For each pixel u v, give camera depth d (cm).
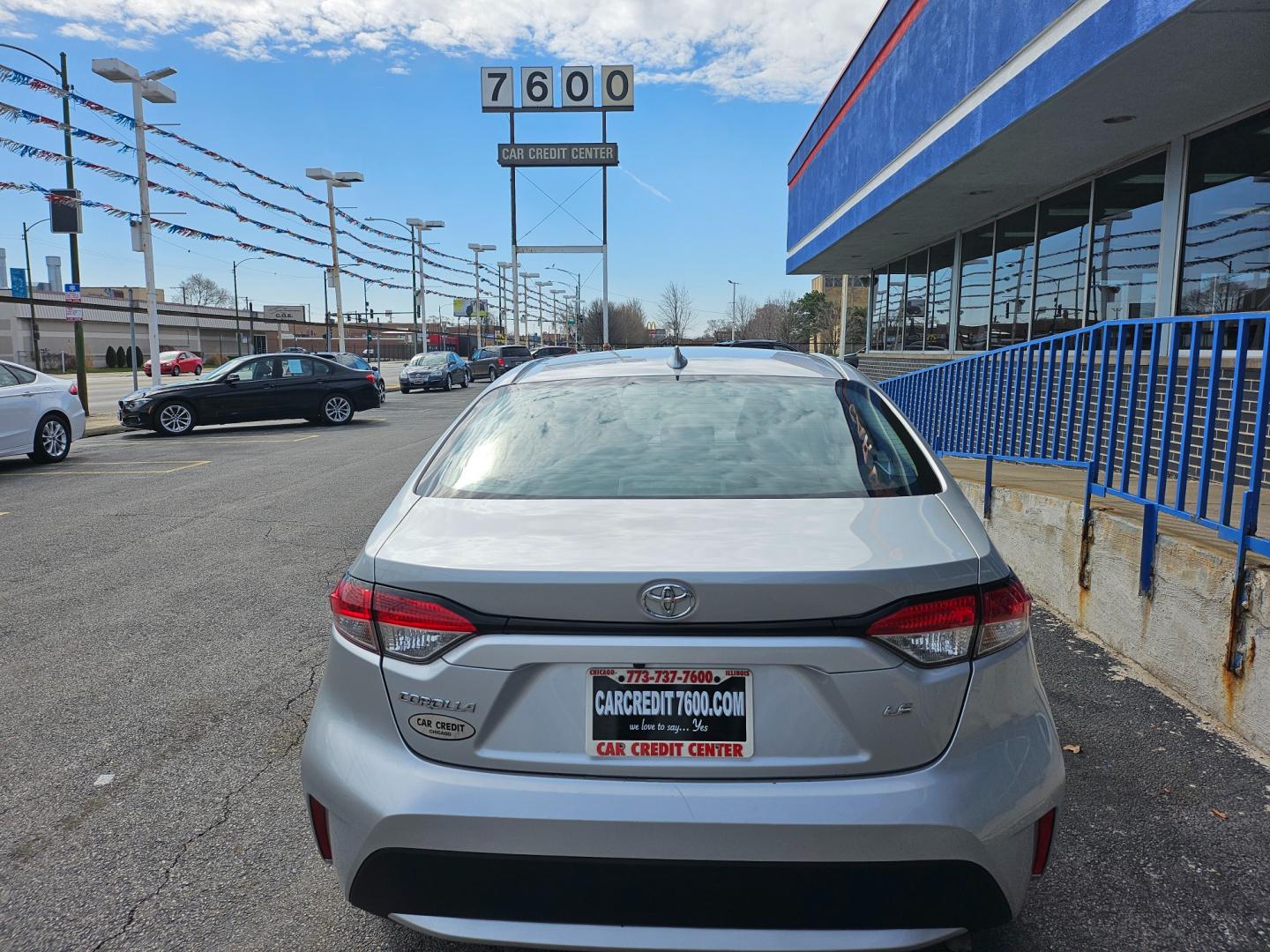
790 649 180
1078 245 1019
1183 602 380
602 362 314
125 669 444
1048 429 575
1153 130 795
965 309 1413
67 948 239
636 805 179
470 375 3947
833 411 268
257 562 654
